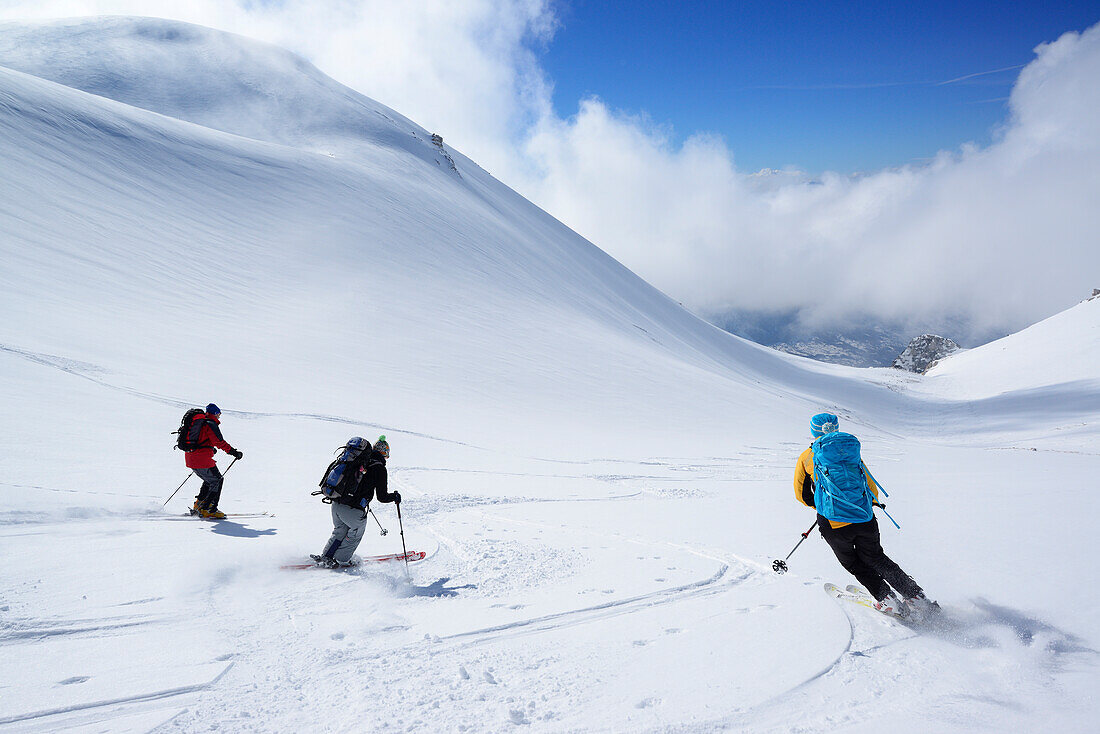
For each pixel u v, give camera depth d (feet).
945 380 382.63
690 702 11.40
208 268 112.47
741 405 138.21
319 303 116.47
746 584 19.40
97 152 129.18
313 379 81.97
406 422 71.31
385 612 16.33
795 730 10.41
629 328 207.00
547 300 177.78
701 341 274.36
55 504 25.14
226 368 75.25
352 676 12.30
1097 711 10.80
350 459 20.56
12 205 96.94
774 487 48.52
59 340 64.44
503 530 27.63
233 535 23.68
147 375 62.59
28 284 77.61
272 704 11.05
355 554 22.45
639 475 55.62
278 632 14.60
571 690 11.87
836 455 17.10
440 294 143.33
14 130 117.39
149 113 165.78
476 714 10.84
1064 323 400.88
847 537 16.56
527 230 267.80
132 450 37.91
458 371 105.60
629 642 14.48
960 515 29.99
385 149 256.11
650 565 21.61
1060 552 21.63
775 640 14.58
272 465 41.29
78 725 9.98
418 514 30.91
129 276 95.71
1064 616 15.37
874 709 11.16
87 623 14.30
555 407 101.40
